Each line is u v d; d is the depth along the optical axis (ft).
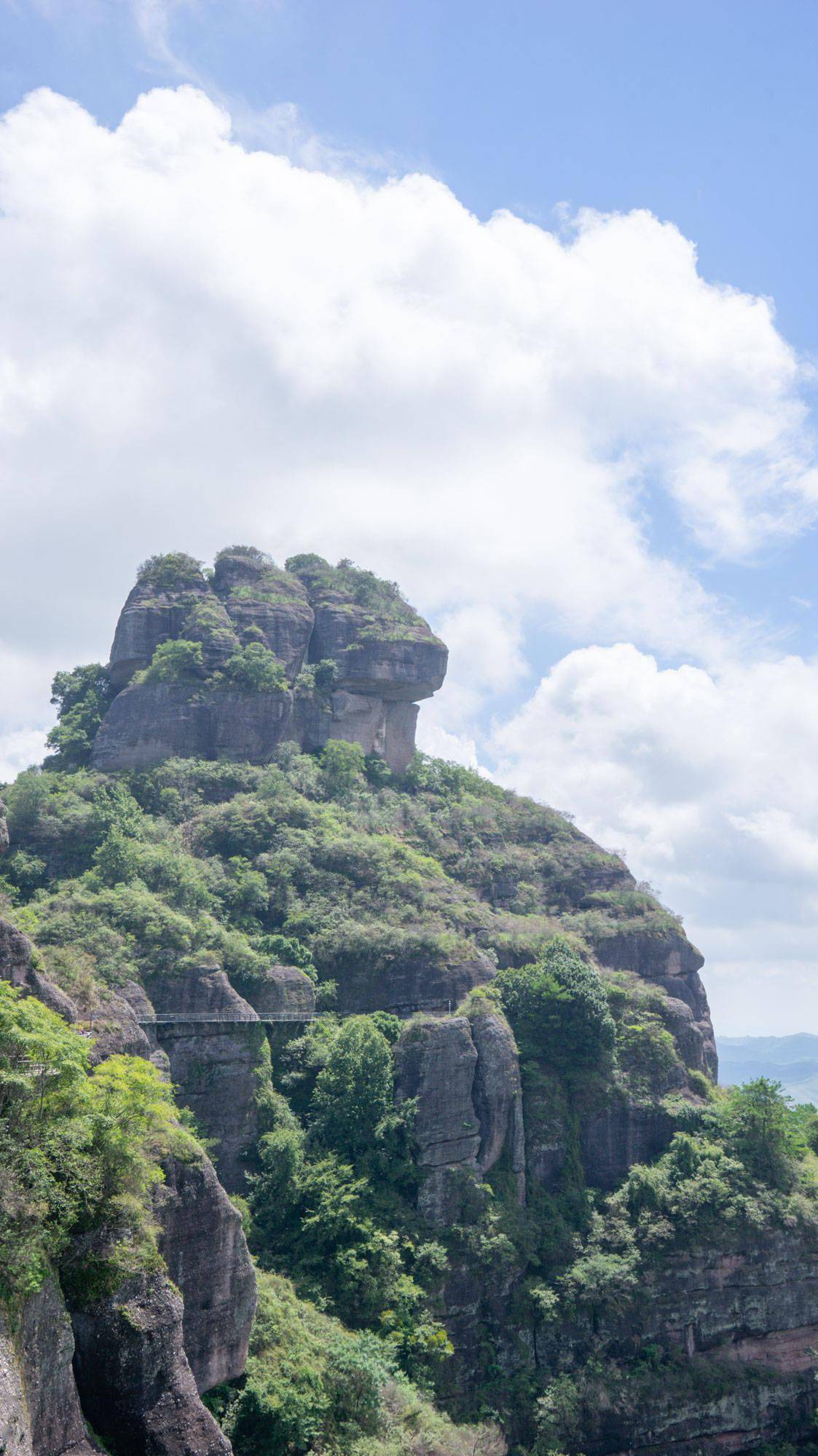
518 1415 327.47
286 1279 305.12
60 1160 188.85
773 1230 368.27
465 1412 318.24
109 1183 200.44
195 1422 197.06
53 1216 186.19
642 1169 378.53
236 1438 239.50
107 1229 197.06
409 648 601.21
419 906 452.76
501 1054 376.48
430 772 591.37
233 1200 323.98
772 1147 386.93
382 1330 307.17
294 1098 367.45
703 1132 395.75
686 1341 353.72
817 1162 407.64
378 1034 365.20
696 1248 360.89
